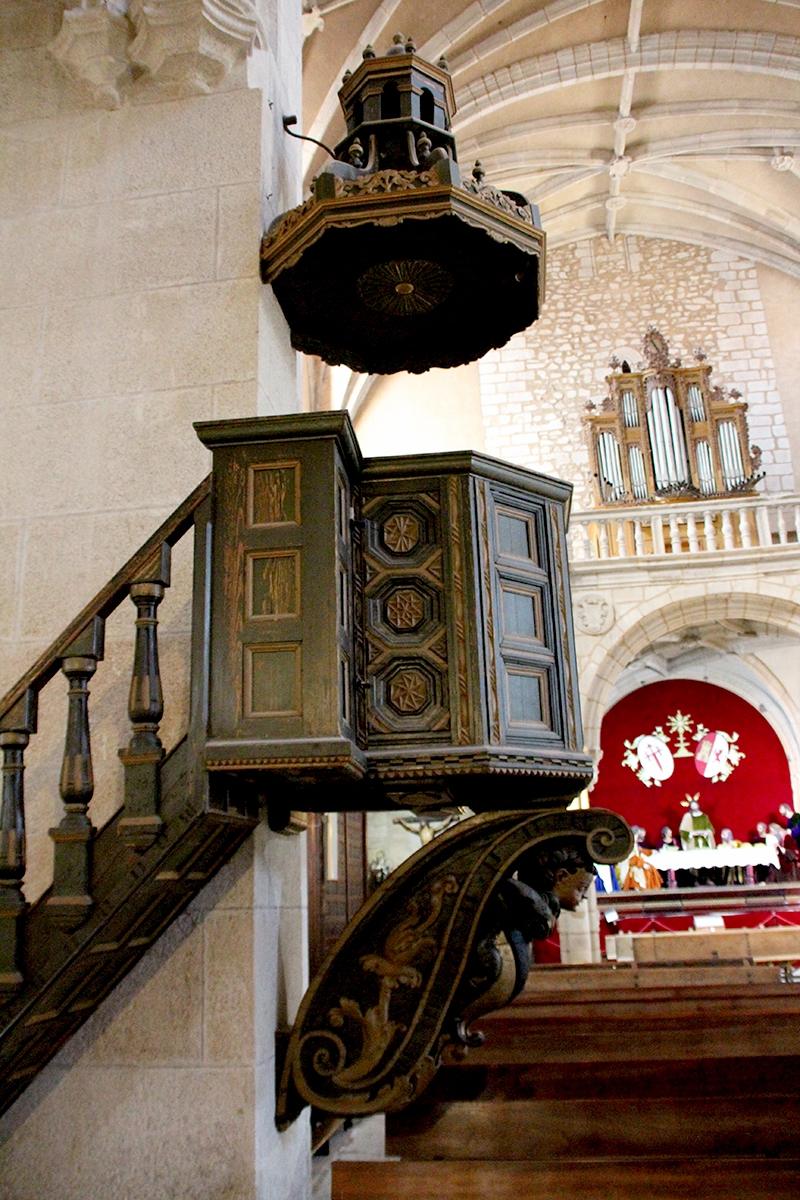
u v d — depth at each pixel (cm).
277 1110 341
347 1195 358
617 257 1891
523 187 1759
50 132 432
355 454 341
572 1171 349
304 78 1288
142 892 293
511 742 335
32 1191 322
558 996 697
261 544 311
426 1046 332
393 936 343
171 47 414
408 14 1273
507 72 1466
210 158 418
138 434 389
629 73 1507
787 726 1762
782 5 1403
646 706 1856
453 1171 349
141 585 302
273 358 414
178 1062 328
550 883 352
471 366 1830
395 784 344
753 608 1388
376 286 417
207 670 301
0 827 291
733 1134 404
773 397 1769
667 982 884
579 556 1444
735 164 1731
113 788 354
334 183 371
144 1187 319
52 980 282
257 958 338
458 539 348
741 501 1438
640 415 1697
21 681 298
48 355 404
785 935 1102
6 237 421
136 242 412
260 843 352
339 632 304
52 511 386
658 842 1773
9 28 448
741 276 1850
